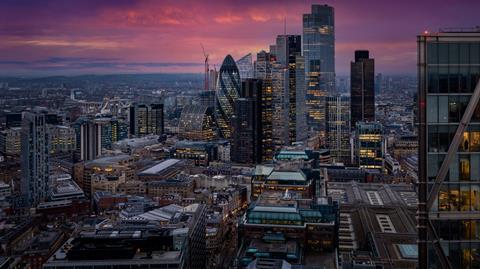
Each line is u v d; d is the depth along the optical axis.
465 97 116.25
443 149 117.62
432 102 117.19
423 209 119.12
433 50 116.62
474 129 116.19
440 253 118.44
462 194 117.62
